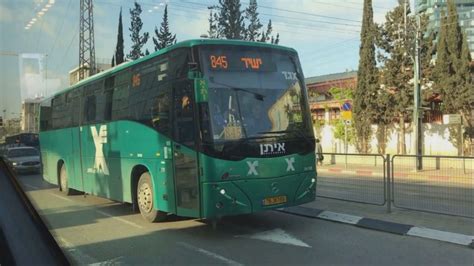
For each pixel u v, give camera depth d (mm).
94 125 12336
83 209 11742
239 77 8531
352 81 40875
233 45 8625
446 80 26578
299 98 9156
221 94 8289
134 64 10336
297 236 8375
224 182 8039
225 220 9875
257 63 8781
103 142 11812
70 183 14125
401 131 29484
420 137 24422
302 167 8906
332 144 35062
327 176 13992
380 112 30312
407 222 9055
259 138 8430
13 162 6160
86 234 8906
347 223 9281
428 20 28312
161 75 9234
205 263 6895
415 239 7977
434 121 29266
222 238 8391
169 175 8922
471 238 7762
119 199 11102
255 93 8602
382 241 7898
